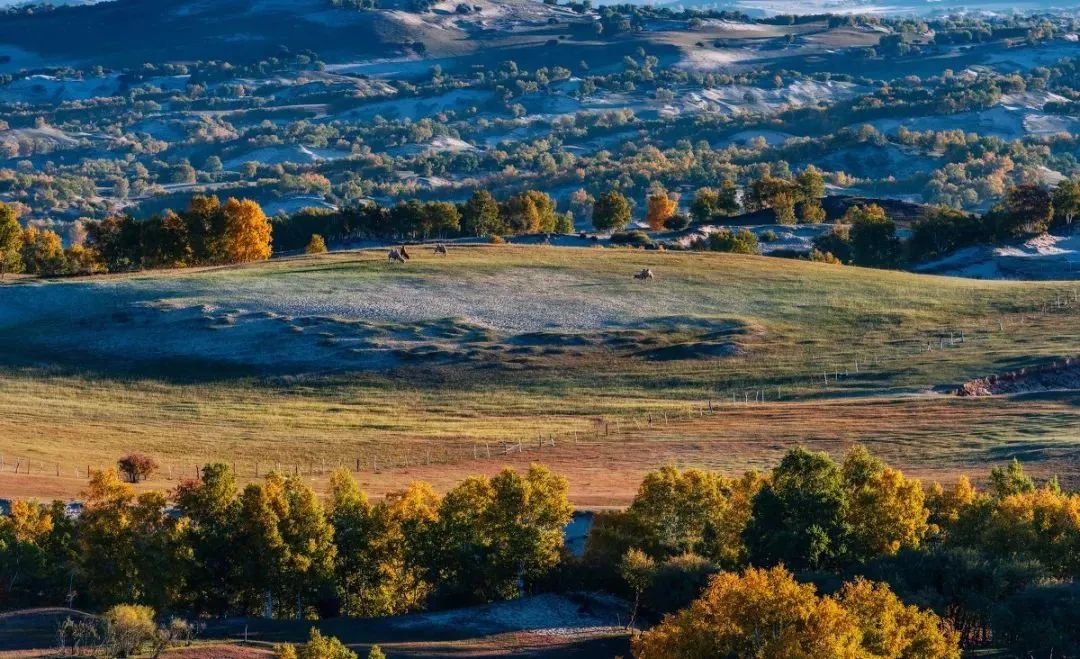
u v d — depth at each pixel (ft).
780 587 605.73
